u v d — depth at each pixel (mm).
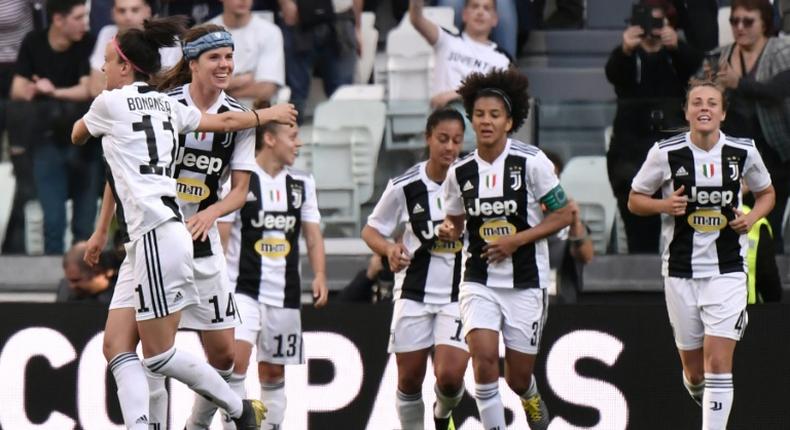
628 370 28094
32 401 28922
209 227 21906
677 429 27969
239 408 22000
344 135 30578
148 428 21219
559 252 29703
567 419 28172
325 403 28578
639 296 30281
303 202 28266
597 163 30141
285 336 27766
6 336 29047
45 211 31203
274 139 27609
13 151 31203
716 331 24656
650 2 32281
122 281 21531
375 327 28578
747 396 27859
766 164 29828
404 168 30422
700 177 24891
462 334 25828
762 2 31078
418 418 27047
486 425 24344
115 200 21219
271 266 27594
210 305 22484
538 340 24609
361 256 30844
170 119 21188
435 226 26156
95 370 28812
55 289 31188
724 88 29500
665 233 25828
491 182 24234
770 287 28312
